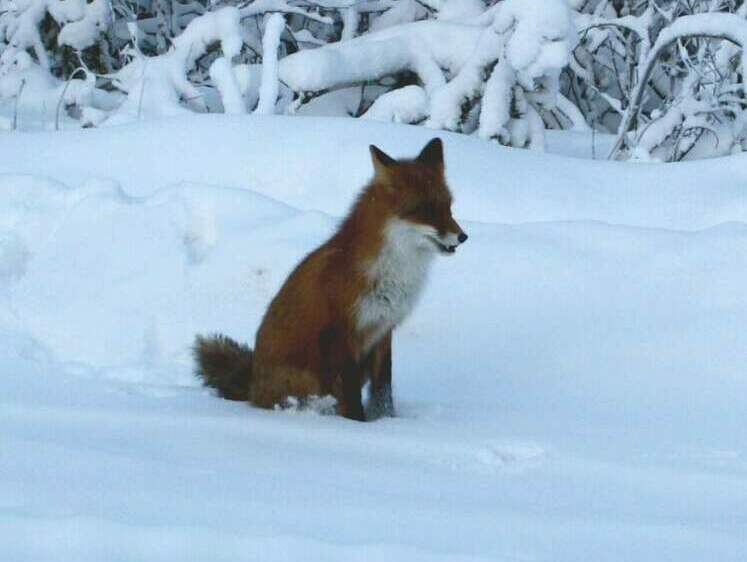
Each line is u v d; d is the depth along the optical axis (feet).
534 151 47.78
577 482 22.71
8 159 49.26
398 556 16.37
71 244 40.93
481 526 18.40
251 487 20.47
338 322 30.25
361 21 69.51
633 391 32.27
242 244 39.45
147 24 72.84
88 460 22.11
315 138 46.73
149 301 38.19
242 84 59.52
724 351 33.40
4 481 20.13
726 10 60.03
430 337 35.91
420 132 47.16
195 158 47.11
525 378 33.47
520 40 51.19
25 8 67.72
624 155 56.95
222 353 32.35
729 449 26.48
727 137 57.57
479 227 40.32
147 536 16.98
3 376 32.71
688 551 17.52
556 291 36.96
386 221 29.96
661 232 39.04
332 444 25.55
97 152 48.65
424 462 24.23
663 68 64.80
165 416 27.61
